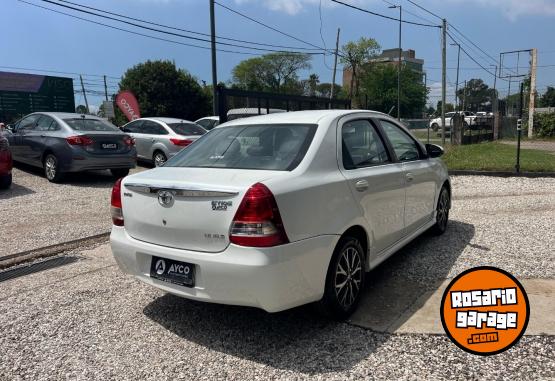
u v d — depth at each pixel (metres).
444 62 24.55
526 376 2.94
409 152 5.26
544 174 11.28
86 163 10.34
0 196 9.22
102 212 7.88
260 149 3.85
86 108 49.25
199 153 4.16
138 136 13.66
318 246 3.35
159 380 3.02
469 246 5.62
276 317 3.86
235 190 3.10
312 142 3.74
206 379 3.01
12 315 3.99
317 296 3.41
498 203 8.27
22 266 5.25
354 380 2.95
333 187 3.57
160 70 35.97
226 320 3.84
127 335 3.62
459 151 17.81
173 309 4.07
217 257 3.14
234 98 9.81
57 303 4.22
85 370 3.16
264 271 3.02
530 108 32.25
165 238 3.43
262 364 3.17
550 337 3.38
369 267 4.08
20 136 11.57
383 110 70.81
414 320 3.72
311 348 3.35
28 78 31.78
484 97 84.56
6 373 3.14
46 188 10.11
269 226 3.06
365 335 3.51
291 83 81.06
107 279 4.81
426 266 4.95
